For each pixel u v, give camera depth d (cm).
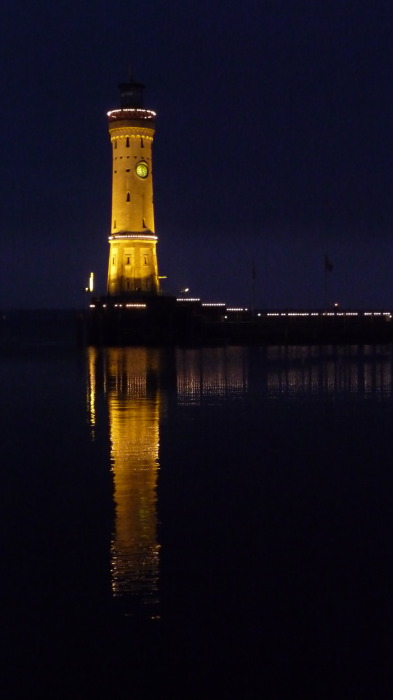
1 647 1521
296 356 9131
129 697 1366
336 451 3212
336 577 1820
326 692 1373
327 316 12394
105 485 2667
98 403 4834
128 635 1565
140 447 3338
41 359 9044
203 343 11788
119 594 1739
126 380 6300
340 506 2392
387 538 2095
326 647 1507
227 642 1529
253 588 1767
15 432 3756
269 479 2738
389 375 6600
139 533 2142
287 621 1608
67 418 4206
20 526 2205
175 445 3372
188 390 5512
